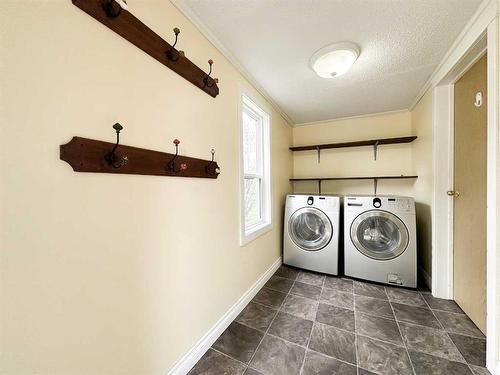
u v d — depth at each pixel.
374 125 2.96
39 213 0.63
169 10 1.10
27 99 0.61
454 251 1.85
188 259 1.24
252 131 2.39
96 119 0.78
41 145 0.63
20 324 0.61
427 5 1.17
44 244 0.65
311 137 3.32
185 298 1.22
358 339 1.47
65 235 0.70
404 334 1.50
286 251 2.74
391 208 2.21
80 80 0.73
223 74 1.57
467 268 1.66
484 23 1.18
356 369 1.23
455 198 1.81
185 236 1.21
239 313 1.77
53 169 0.66
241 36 1.42
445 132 1.85
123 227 0.88
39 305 0.64
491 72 1.14
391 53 1.59
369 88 2.16
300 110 2.78
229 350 1.38
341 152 3.14
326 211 2.51
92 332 0.78
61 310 0.69
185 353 1.22
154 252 1.02
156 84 1.02
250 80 1.95
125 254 0.89
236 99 1.75
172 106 1.12
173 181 1.13
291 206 2.72
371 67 1.78
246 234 1.92
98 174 0.78
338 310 1.80
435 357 1.30
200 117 1.33
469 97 1.58
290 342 1.45
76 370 0.73
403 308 1.81
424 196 2.24
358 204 2.36
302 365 1.27
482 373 1.19
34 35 0.62
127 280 0.90
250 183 2.36
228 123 1.64
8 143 0.57
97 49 0.77
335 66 1.62
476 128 1.50
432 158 1.97
